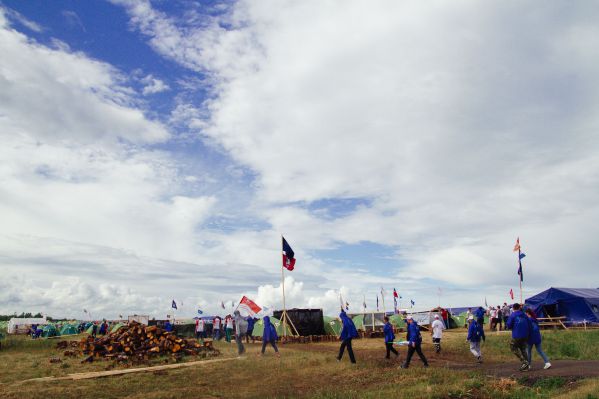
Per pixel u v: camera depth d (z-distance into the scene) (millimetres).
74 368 19938
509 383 13531
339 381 16266
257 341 37719
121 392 14859
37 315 77875
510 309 37469
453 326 47594
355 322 41344
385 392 13406
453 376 15258
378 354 24156
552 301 39375
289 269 37781
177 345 23891
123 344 23594
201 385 16188
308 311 38750
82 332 59969
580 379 13383
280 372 18391
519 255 39281
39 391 14586
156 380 16875
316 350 27500
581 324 37531
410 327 18188
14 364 21328
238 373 18359
